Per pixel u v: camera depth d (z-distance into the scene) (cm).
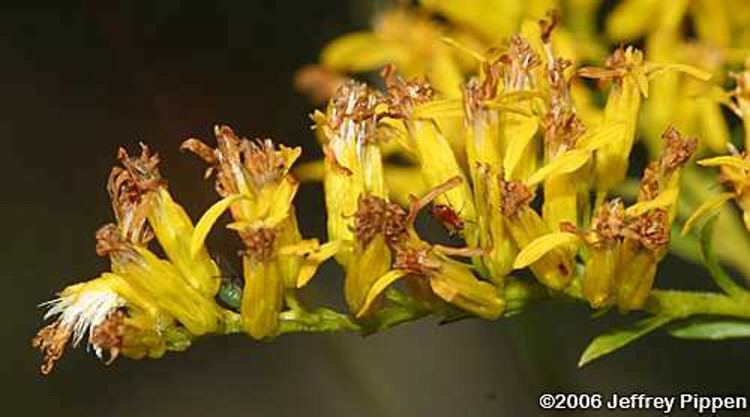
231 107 21
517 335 18
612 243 14
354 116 14
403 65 19
